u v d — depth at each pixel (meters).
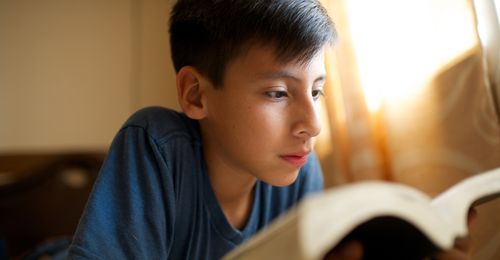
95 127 1.75
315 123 0.47
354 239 0.32
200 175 0.61
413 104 0.72
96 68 1.76
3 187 1.41
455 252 0.35
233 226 0.64
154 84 1.77
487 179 0.36
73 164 1.49
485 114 0.60
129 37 1.78
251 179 0.62
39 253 1.09
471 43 0.62
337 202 0.22
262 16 0.48
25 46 1.74
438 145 0.67
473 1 0.63
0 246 1.14
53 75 1.74
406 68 0.73
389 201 0.24
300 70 0.47
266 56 0.47
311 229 0.21
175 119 0.62
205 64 0.54
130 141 0.55
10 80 1.72
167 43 1.78
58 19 1.76
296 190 0.71
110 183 0.52
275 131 0.48
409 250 0.30
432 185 0.67
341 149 0.90
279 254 0.23
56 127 1.73
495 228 0.58
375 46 0.80
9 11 1.74
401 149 0.74
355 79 0.82
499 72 0.62
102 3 1.78
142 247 0.48
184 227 0.60
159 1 1.79
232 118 0.50
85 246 0.46
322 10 0.52
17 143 1.71
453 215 0.30
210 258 0.63
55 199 1.46
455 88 0.64
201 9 0.54
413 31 0.72
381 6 0.78
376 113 0.81
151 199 0.52
